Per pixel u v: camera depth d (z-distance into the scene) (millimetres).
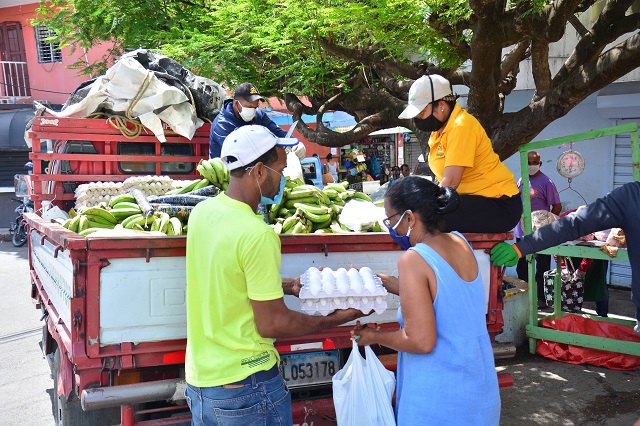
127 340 3033
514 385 5691
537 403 5254
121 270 2996
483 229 4047
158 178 5176
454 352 2609
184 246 3041
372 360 2930
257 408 2600
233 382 2576
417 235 2785
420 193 2746
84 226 3822
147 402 3262
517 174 10523
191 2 9883
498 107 6504
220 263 2564
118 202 4223
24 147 18312
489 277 3789
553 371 6035
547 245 3836
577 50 6090
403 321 2678
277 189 2836
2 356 6809
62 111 6137
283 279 3055
